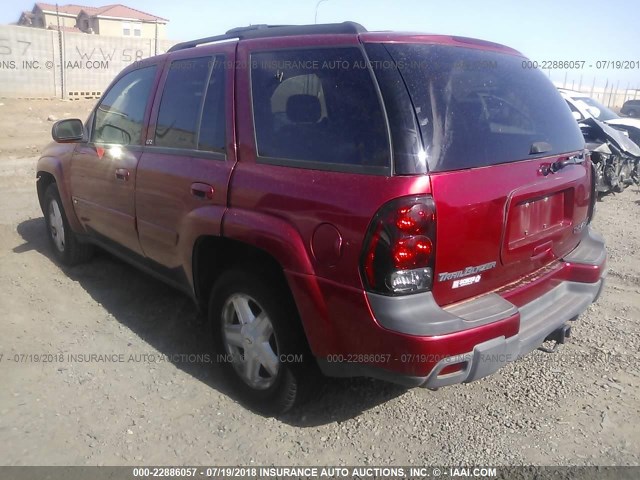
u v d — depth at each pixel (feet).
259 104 10.50
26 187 29.63
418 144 8.52
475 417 10.75
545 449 9.88
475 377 8.83
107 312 14.84
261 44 10.79
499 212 9.27
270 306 10.10
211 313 11.55
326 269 8.96
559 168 10.66
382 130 8.67
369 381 11.87
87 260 17.99
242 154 10.57
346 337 8.97
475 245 9.00
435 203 8.41
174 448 9.83
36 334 13.57
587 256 11.68
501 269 9.67
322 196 8.98
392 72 8.93
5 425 10.25
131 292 16.03
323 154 9.33
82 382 11.65
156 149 12.82
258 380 10.86
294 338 9.94
